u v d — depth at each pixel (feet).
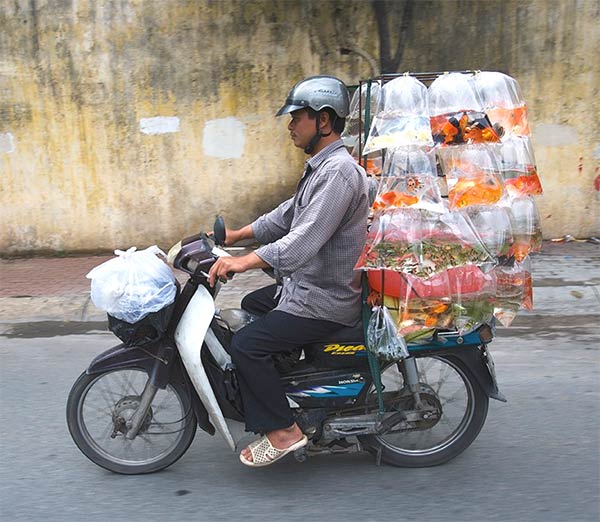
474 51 22.53
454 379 10.55
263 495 9.78
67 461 10.89
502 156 9.50
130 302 9.21
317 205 9.09
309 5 22.07
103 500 9.74
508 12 22.26
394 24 22.03
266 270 10.57
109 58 22.50
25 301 19.01
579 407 12.53
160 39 22.35
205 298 9.65
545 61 22.63
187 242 9.76
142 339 9.72
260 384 9.45
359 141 10.21
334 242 9.45
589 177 23.50
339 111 9.22
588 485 9.93
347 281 9.59
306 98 9.09
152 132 23.07
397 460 10.43
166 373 9.96
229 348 9.87
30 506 9.62
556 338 16.16
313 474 10.35
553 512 9.26
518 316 17.47
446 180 8.96
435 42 22.41
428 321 9.20
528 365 14.58
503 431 11.66
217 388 9.76
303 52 22.48
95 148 23.21
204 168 23.36
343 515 9.25
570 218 23.81
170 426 10.36
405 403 10.16
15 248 23.97
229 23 22.24
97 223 23.81
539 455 10.82
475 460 10.71
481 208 9.06
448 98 8.83
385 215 8.84
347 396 9.96
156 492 9.93
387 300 9.40
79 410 10.22
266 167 23.39
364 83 9.99
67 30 22.30
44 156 23.26
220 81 22.68
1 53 22.43
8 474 10.50
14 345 16.35
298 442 9.64
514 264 9.62
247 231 10.93
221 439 11.52
